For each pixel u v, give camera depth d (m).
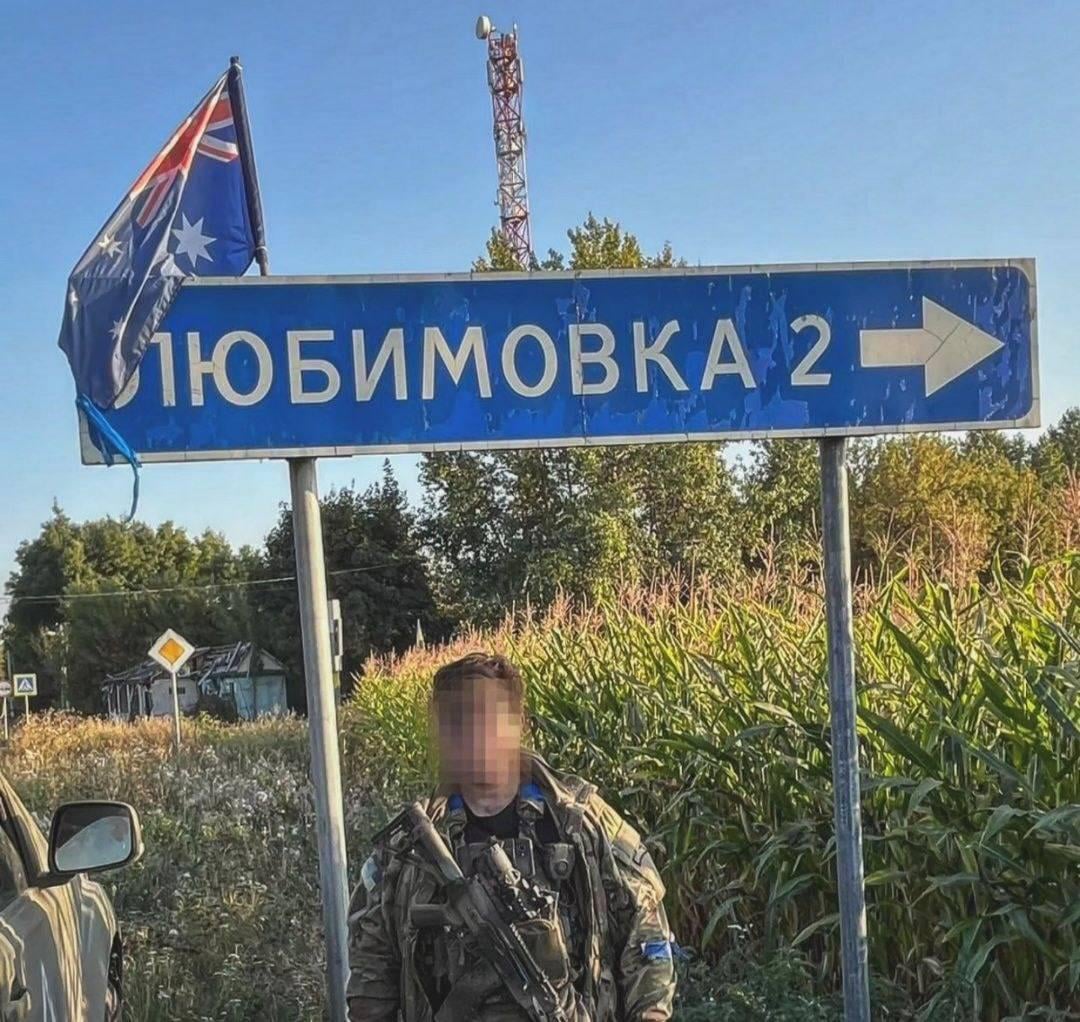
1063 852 3.51
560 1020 2.03
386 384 2.92
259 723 26.50
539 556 28.67
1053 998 3.77
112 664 64.75
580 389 2.96
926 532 5.61
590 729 6.36
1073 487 4.89
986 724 4.18
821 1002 4.08
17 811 2.95
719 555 23.17
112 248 2.88
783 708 4.73
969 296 3.06
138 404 2.83
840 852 3.01
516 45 44.06
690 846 5.22
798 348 3.00
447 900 2.08
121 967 3.62
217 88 3.08
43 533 76.69
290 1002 4.60
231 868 7.11
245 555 74.88
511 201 44.12
